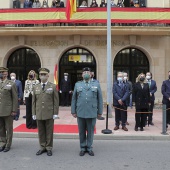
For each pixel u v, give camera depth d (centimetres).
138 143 802
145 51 1603
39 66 1664
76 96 677
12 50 1659
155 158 636
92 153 661
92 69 1645
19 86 1118
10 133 702
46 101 661
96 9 1459
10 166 570
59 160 616
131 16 1469
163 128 880
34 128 958
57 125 1019
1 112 682
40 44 1620
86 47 1597
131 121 1137
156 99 1581
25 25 1540
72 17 1466
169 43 1606
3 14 1505
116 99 939
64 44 1608
